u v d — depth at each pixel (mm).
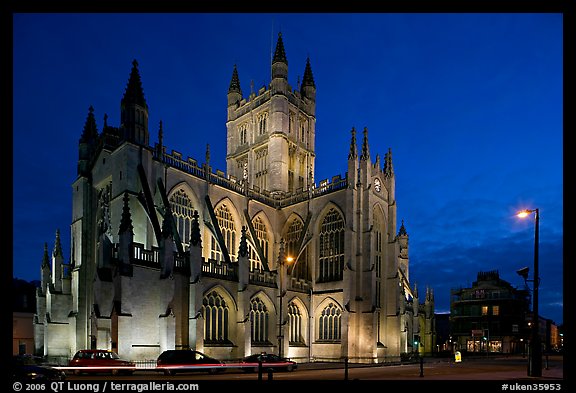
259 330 56812
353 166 65000
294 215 71500
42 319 56750
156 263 44188
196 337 45438
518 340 110812
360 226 63969
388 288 67688
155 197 52625
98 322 40219
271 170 78188
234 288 53312
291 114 83062
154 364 39781
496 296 114812
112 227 49812
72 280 53938
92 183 55688
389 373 38406
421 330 91875
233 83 90875
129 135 50750
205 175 61344
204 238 59156
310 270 67375
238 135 88438
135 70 53156
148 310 42656
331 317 63594
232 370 41562
